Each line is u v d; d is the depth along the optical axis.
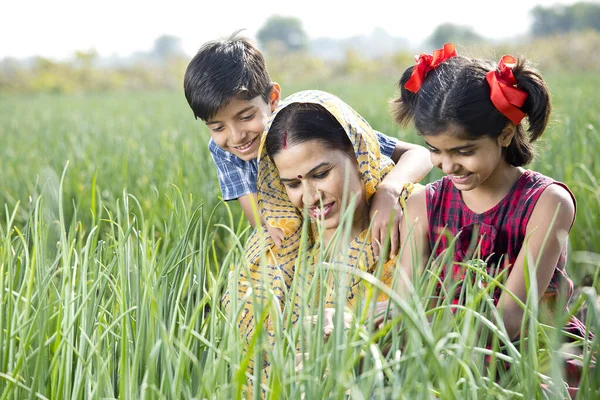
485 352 1.81
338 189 2.65
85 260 2.21
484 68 2.40
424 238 2.68
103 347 2.24
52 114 18.14
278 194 2.94
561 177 4.67
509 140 2.45
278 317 1.94
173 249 2.44
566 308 2.52
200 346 2.26
